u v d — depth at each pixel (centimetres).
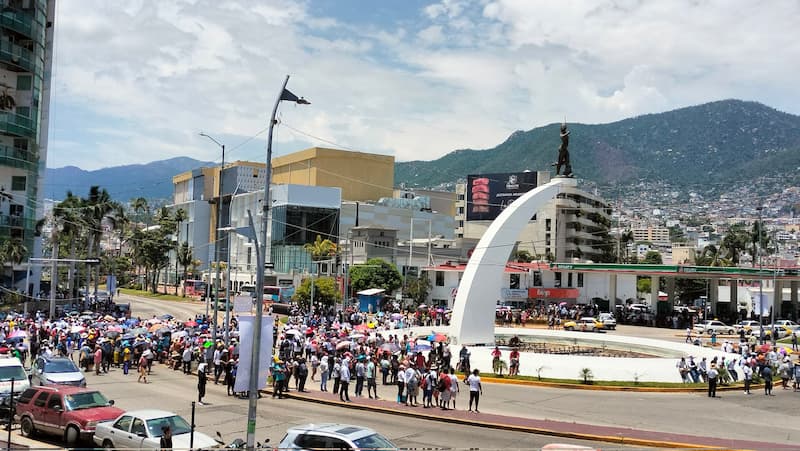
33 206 6962
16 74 6850
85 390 2183
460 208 15988
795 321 9119
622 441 2272
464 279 4706
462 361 3791
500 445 2156
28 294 6675
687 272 8469
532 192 4931
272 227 11669
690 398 3250
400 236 12825
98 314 6316
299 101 2036
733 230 14362
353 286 9288
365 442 1591
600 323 7375
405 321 6819
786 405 3084
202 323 5422
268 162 2036
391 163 14338
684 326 8231
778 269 8256
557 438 2319
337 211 12112
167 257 13288
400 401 2914
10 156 6656
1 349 3444
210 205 14775
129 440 1822
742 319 8819
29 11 6831
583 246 12888
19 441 2084
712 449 2131
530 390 3416
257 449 1736
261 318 1850
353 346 3816
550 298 9531
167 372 3844
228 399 2983
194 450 1653
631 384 3488
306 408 2822
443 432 2367
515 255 12150
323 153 13612
